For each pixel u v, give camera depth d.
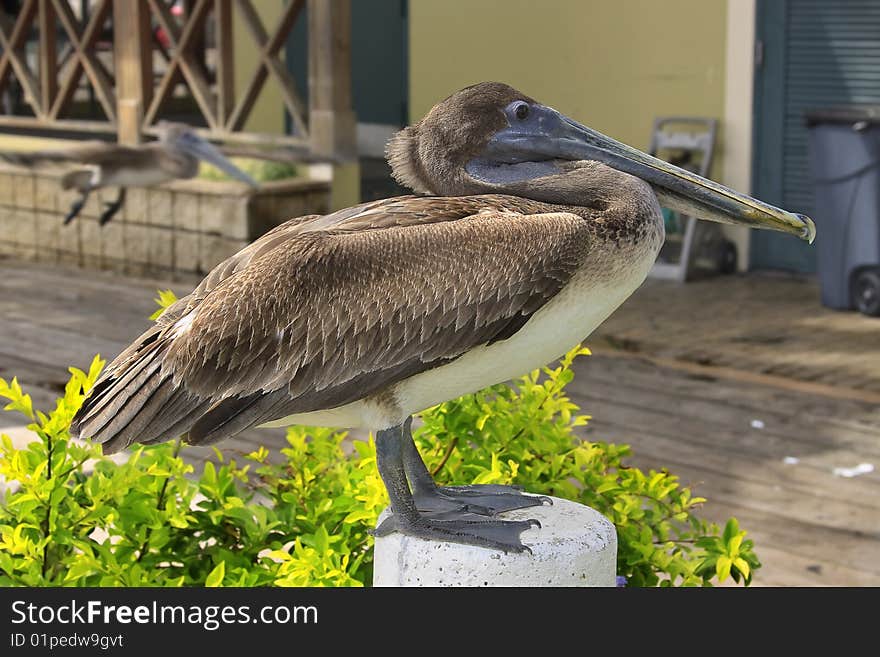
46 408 6.64
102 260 10.73
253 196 9.68
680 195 2.70
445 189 2.74
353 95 12.18
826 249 8.88
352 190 10.23
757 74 9.88
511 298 2.45
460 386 2.59
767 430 6.33
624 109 10.44
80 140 11.62
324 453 3.55
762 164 9.99
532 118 2.71
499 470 3.12
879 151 8.53
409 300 2.45
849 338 8.14
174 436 2.48
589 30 10.48
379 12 11.87
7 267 10.88
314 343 2.44
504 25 10.91
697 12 9.99
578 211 2.57
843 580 4.56
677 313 8.81
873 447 6.06
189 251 10.12
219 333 2.44
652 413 6.61
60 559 3.06
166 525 3.16
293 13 10.01
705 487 5.53
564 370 3.52
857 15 9.45
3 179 11.32
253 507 3.25
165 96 10.62
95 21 10.85
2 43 11.52
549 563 2.60
